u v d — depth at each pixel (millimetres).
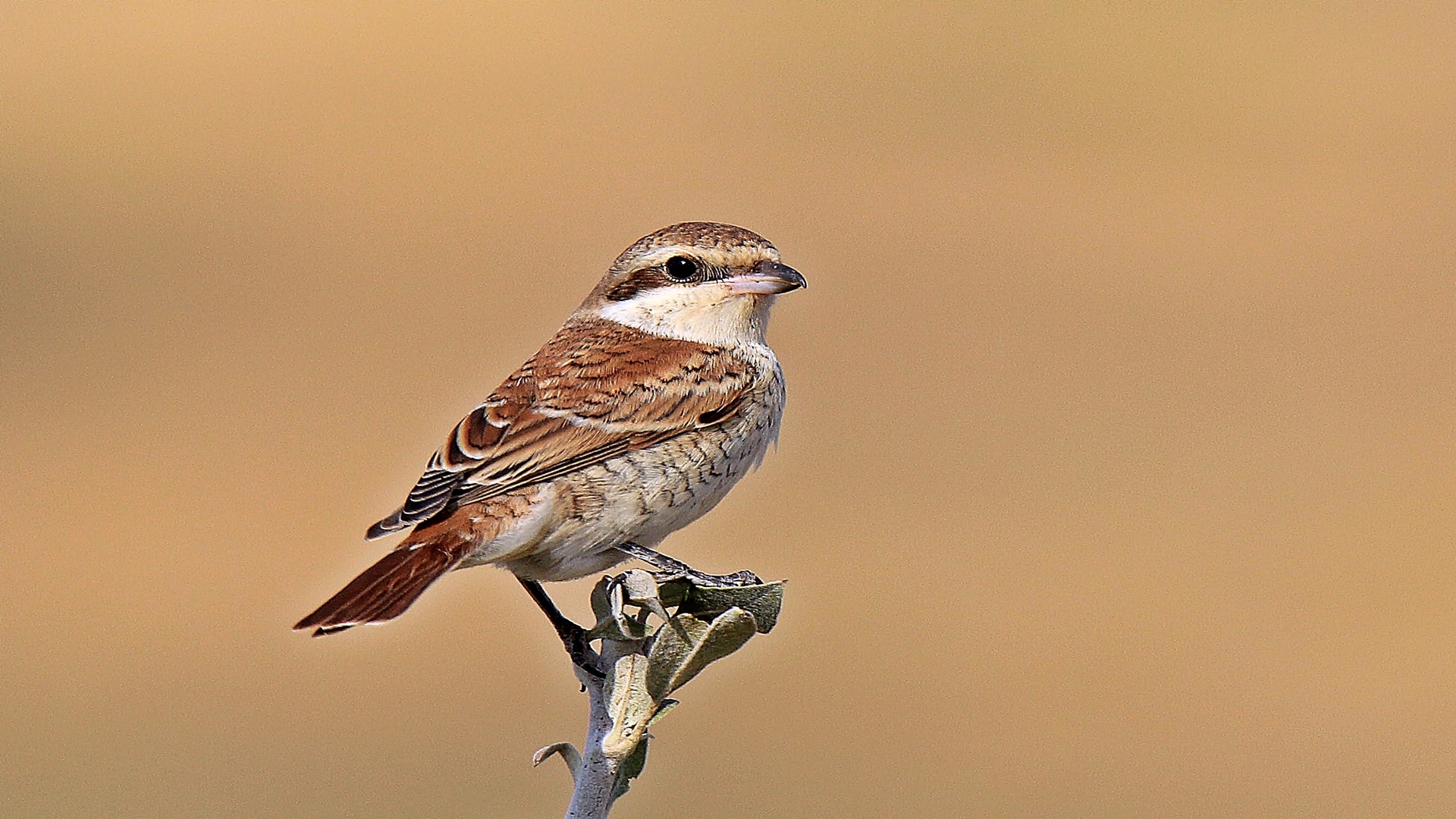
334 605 7043
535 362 8352
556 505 7750
